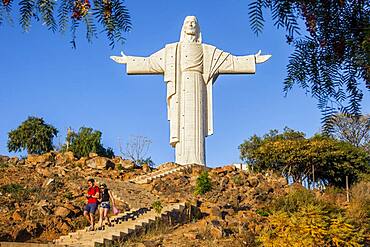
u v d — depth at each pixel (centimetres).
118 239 1961
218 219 2348
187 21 4222
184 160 3962
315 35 369
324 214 2045
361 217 2288
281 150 4309
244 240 2045
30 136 5244
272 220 2041
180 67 4150
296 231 1942
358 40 358
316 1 364
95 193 2086
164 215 2277
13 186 2838
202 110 4088
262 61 4159
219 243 2050
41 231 2294
